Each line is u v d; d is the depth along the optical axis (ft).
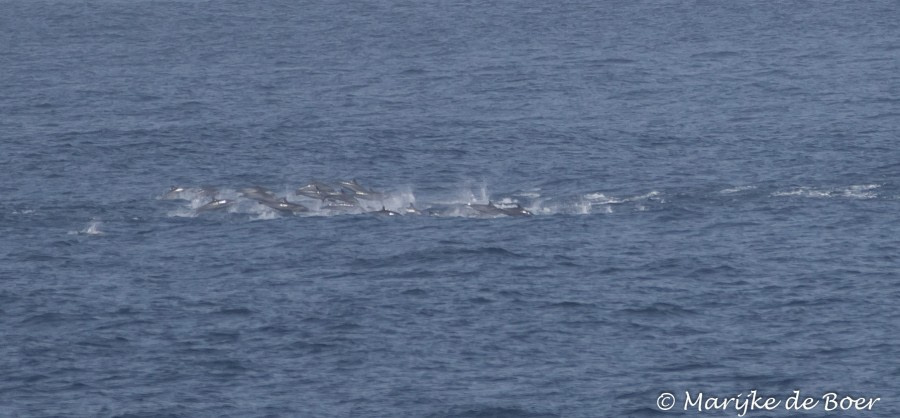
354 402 421.59
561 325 483.51
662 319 488.44
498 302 507.30
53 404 422.00
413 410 415.64
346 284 532.73
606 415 411.34
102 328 485.56
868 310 493.36
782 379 435.12
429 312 497.87
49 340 474.49
